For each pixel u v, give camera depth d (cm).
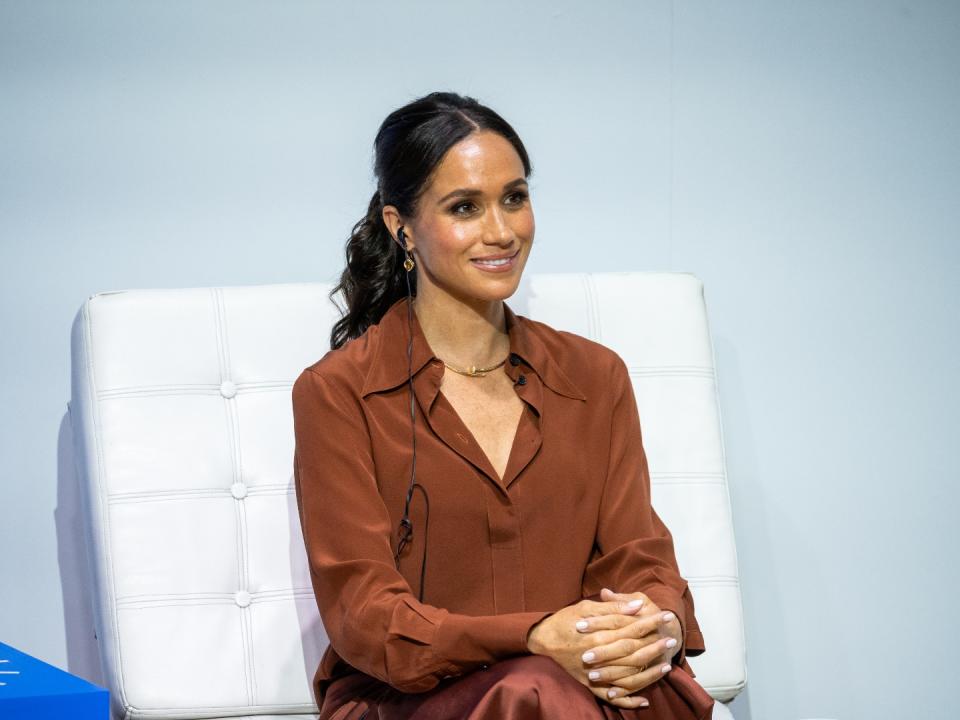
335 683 508
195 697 552
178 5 670
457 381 512
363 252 547
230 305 586
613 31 698
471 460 495
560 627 442
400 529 494
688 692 457
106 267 670
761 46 707
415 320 520
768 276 709
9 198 664
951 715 719
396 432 500
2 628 669
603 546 515
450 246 493
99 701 425
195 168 674
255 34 675
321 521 489
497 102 692
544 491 501
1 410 666
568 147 698
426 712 451
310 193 681
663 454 598
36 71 664
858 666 716
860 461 714
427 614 454
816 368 711
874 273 715
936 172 719
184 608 557
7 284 666
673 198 704
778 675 710
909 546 718
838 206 713
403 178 502
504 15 691
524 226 498
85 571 672
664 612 451
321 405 499
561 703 424
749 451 709
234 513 573
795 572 711
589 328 606
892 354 717
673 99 703
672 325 612
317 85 680
